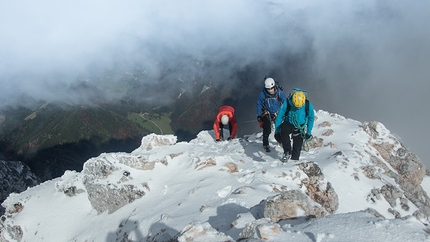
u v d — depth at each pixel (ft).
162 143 42.86
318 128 44.42
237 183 29.48
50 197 40.70
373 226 13.52
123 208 34.40
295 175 29.68
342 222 14.39
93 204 36.88
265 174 29.63
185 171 35.37
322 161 35.99
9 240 38.63
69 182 39.68
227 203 24.76
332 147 38.91
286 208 18.31
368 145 40.86
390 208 31.04
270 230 14.02
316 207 20.79
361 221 14.21
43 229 37.32
